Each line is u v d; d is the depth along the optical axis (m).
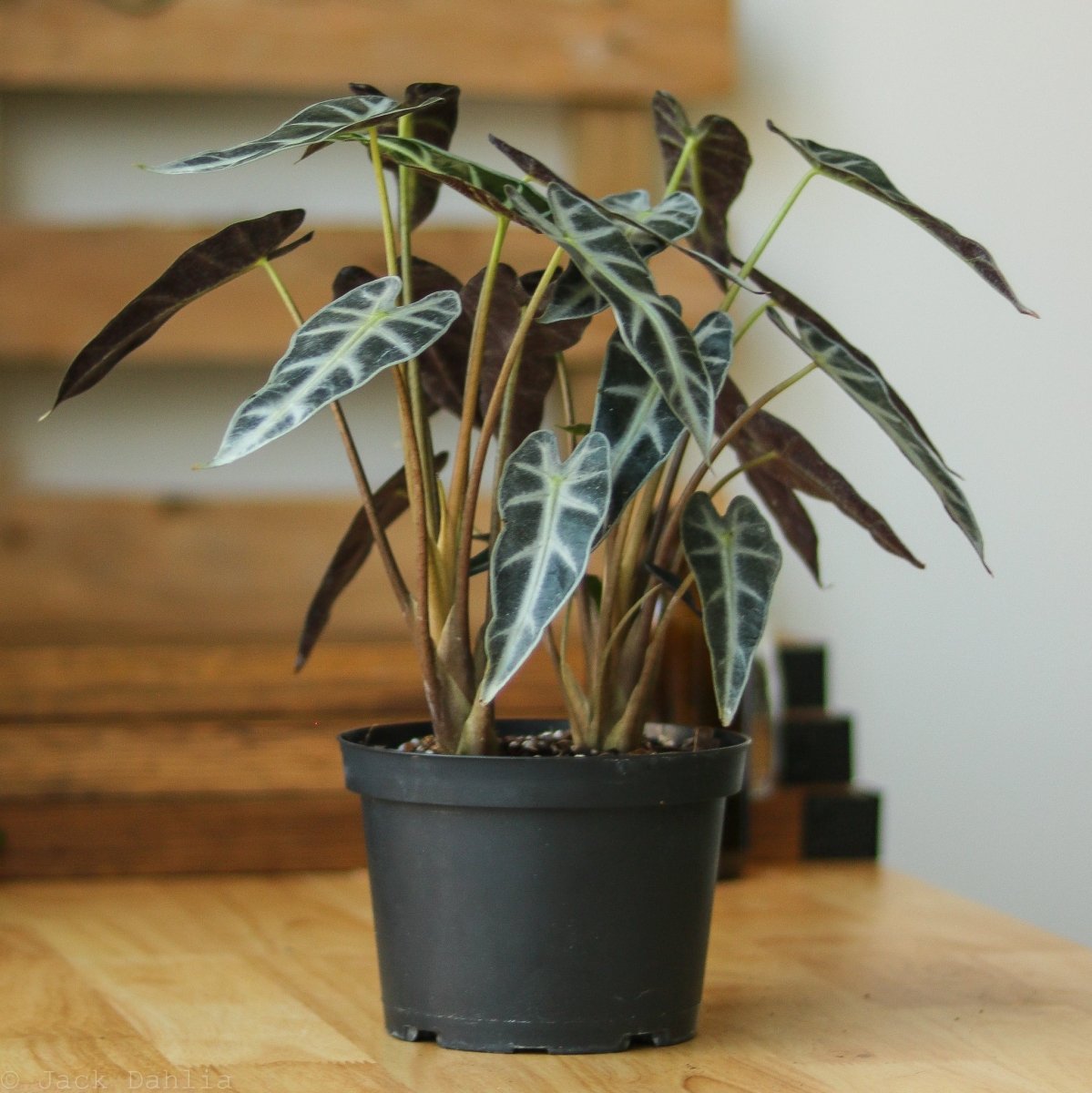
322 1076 1.12
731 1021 1.19
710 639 1.12
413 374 1.17
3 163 1.82
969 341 1.93
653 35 1.81
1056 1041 1.17
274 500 1.79
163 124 1.85
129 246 1.75
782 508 1.27
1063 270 1.94
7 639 1.75
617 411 1.12
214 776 1.57
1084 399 1.94
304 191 1.86
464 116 1.88
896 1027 1.18
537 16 1.79
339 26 1.77
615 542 1.17
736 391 1.22
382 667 1.60
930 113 1.93
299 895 1.49
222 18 1.75
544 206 1.14
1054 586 1.95
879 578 1.93
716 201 1.28
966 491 1.94
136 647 1.58
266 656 1.59
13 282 1.73
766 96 1.91
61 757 1.55
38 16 1.74
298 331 1.08
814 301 1.91
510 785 1.11
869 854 1.57
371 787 1.14
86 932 1.38
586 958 1.13
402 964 1.15
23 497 1.76
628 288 1.08
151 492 1.83
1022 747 1.94
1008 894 1.95
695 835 1.14
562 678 1.18
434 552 1.16
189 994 1.25
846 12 1.91
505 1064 1.12
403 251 1.19
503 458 1.19
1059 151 1.94
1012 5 1.93
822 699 1.63
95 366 1.16
